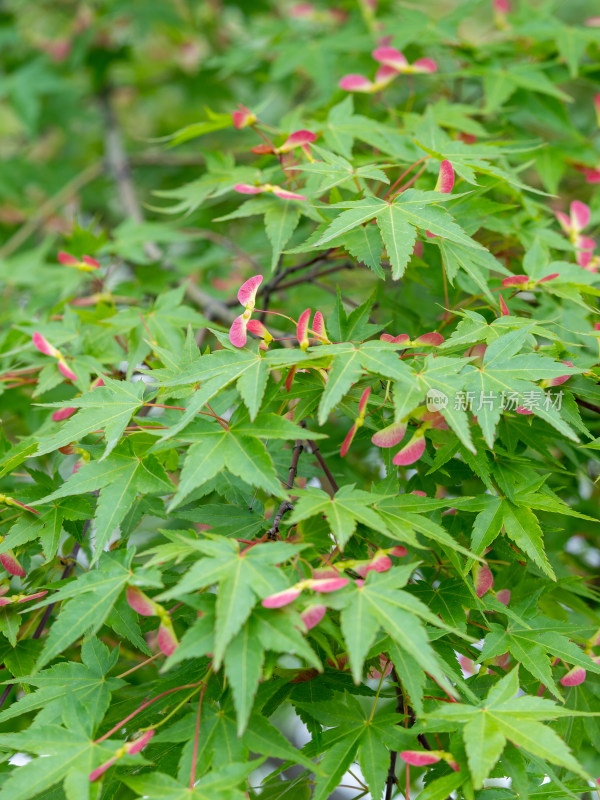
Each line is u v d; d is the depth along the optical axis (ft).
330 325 3.34
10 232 5.41
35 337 3.48
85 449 3.30
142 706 3.17
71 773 3.09
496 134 3.79
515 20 4.00
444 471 3.35
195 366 3.21
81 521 3.39
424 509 3.22
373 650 3.19
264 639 3.07
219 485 3.39
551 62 3.88
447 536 3.18
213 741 3.14
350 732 3.20
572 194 4.03
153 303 3.69
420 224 3.27
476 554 3.28
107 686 3.24
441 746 3.24
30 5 5.36
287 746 3.13
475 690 3.30
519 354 3.25
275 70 4.03
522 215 3.64
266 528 3.30
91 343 3.63
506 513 3.29
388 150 3.58
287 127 3.64
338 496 3.18
